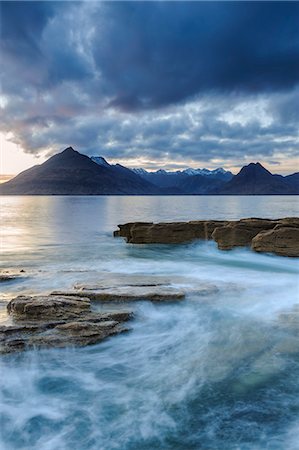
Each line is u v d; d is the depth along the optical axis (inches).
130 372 367.6
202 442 266.8
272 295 609.3
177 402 315.6
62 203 7145.7
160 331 463.2
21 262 966.4
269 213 3326.8
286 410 302.4
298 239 964.6
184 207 4909.0
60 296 505.7
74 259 1021.8
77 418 296.5
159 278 686.5
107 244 1348.4
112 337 434.6
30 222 2529.5
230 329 468.4
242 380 348.5
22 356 387.9
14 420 294.4
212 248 1178.0
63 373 365.7
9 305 493.7
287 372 360.5
